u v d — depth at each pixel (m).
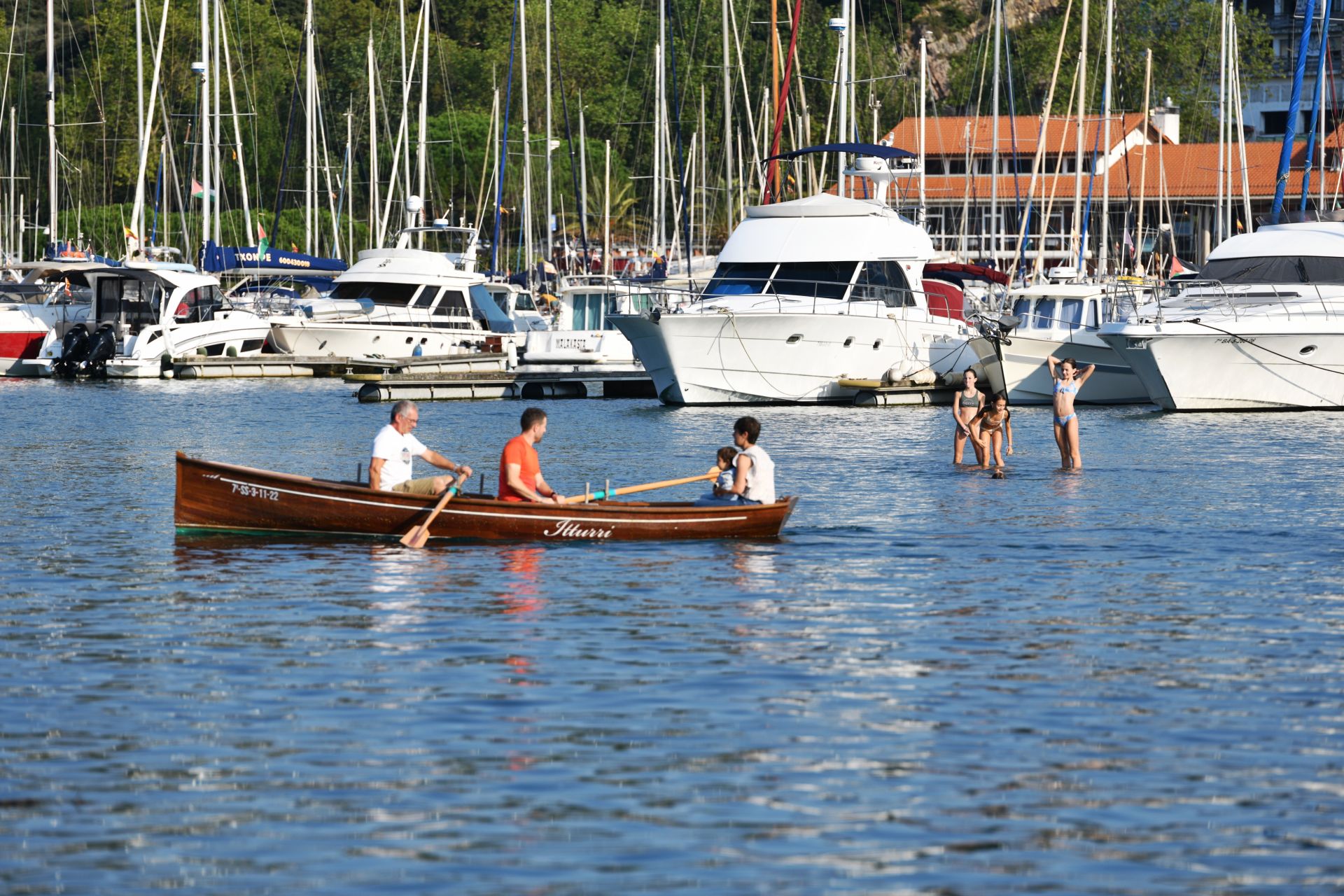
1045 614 58.19
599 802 36.97
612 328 193.62
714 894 31.78
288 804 36.84
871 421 143.38
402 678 48.22
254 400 172.62
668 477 100.25
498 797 37.31
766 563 68.88
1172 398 150.50
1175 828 35.41
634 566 67.88
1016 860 33.59
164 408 161.00
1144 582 64.69
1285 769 39.50
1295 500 89.25
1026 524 80.25
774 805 36.81
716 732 42.56
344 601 60.00
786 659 50.84
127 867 33.06
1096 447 121.75
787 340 157.88
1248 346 147.25
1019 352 167.88
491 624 56.00
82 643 52.88
